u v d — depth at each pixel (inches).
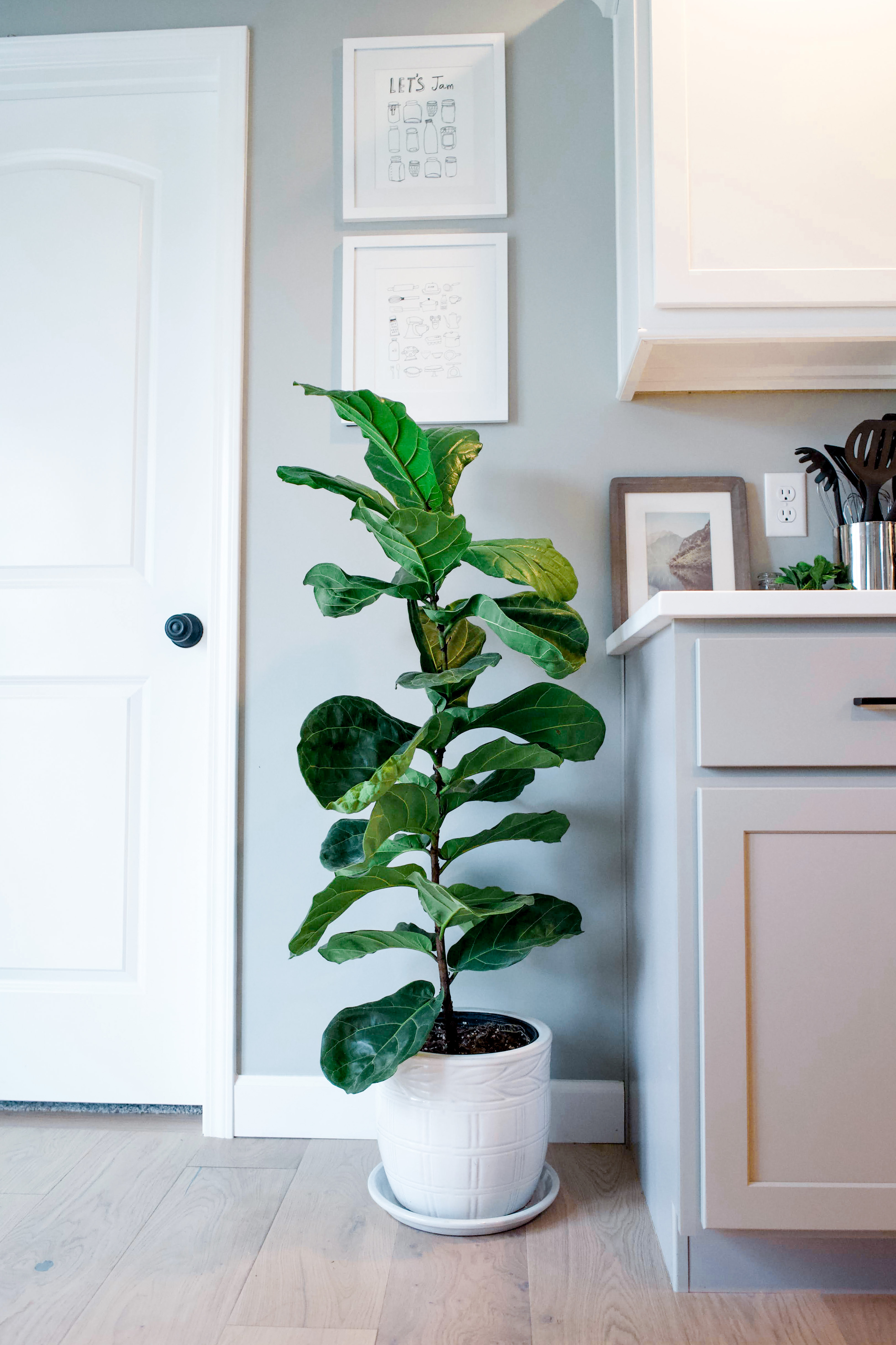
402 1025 45.0
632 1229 46.3
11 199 65.1
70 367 64.5
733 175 50.1
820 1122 39.0
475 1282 41.6
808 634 40.4
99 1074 61.9
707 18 50.6
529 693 47.3
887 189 50.0
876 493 52.3
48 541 64.0
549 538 59.5
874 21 50.4
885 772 40.0
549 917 49.9
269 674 59.7
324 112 62.0
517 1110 45.2
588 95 61.2
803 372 57.1
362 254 60.7
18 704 63.5
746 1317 39.3
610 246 60.6
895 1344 37.5
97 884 62.4
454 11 61.8
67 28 63.1
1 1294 40.6
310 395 55.2
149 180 65.2
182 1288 41.1
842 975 39.3
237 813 59.0
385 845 50.3
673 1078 41.3
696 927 40.0
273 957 58.6
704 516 58.4
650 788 48.1
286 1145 56.4
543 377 60.2
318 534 60.1
